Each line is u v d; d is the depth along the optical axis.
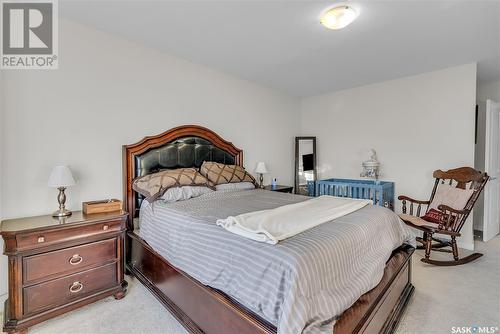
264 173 4.18
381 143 4.18
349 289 1.45
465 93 3.39
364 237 1.73
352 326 1.33
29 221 1.98
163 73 3.04
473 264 2.90
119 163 2.71
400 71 3.65
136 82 2.82
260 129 4.36
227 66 3.47
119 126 2.71
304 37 2.60
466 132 3.40
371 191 3.79
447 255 3.15
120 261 2.22
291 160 5.00
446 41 2.68
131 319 1.93
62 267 1.91
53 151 2.30
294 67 3.50
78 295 1.98
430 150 3.71
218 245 1.59
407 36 2.56
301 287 1.19
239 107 3.98
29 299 1.77
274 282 1.25
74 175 2.42
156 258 2.20
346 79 4.02
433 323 1.87
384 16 2.19
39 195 2.22
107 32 2.57
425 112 3.73
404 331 1.78
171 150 3.04
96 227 2.07
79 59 2.43
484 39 2.63
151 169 2.88
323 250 1.38
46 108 2.26
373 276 1.66
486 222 3.61
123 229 2.24
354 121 4.50
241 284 1.38
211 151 3.49
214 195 2.83
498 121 3.77
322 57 3.13
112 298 2.21
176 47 2.89
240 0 2.00
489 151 3.51
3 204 2.05
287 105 4.91
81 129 2.46
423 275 2.64
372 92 4.27
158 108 3.01
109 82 2.63
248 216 1.85
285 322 1.11
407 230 2.32
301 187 4.88
